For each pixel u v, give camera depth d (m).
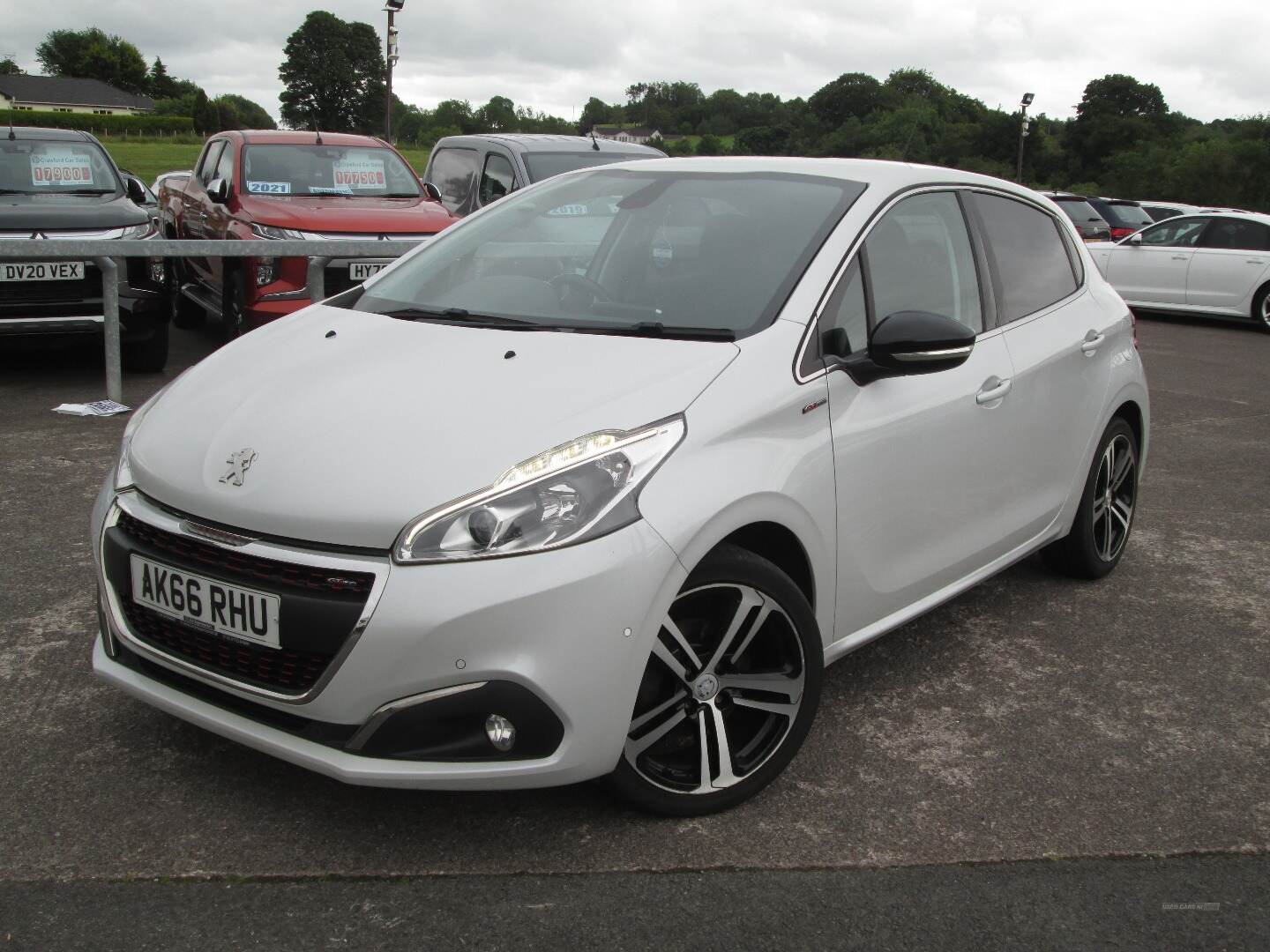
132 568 2.63
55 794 2.74
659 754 2.71
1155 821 2.82
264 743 2.45
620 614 2.39
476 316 3.17
